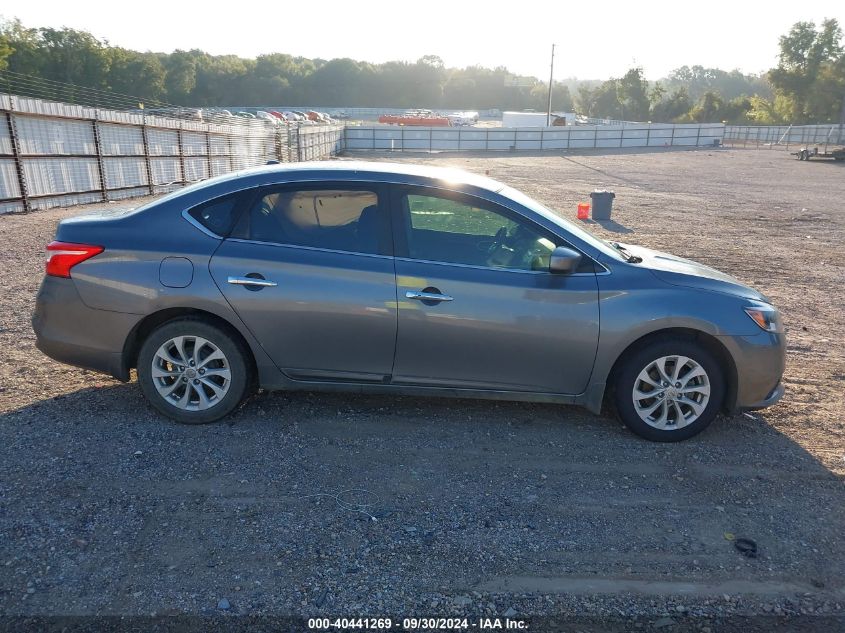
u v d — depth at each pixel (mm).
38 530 3221
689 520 3557
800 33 92125
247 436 4277
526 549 3250
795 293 9117
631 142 60688
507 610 2838
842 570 3189
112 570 2973
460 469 3988
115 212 4656
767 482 3982
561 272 4188
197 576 2955
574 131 58281
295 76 136375
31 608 2730
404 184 4359
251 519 3389
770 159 46656
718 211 18703
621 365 4379
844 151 43969
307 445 4191
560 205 20047
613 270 4332
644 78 111062
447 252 4301
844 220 17156
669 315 4223
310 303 4215
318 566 3055
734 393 4422
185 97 114062
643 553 3256
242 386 4379
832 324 7672
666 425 4422
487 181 4754
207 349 4352
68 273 4301
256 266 4230
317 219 4336
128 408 4625
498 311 4211
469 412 4789
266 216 4336
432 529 3375
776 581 3090
